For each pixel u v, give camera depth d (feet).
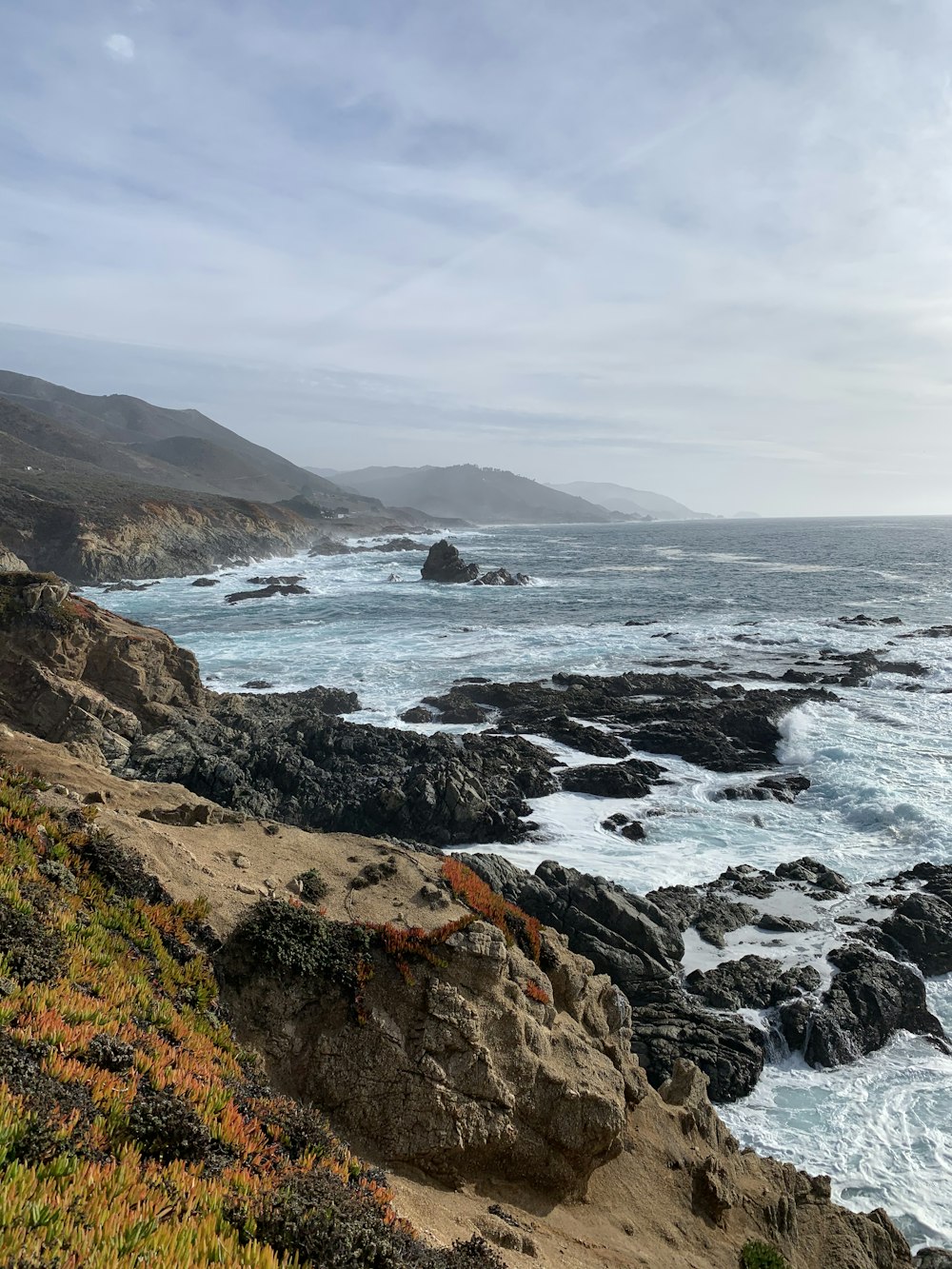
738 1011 73.10
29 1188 20.40
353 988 42.88
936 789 114.32
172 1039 35.27
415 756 127.24
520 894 83.92
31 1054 27.48
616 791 120.26
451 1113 39.50
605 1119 42.24
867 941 82.28
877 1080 67.21
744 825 109.70
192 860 52.31
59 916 38.52
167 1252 19.95
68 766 65.57
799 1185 52.60
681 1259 41.32
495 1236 34.47
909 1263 49.67
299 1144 32.07
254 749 119.96
